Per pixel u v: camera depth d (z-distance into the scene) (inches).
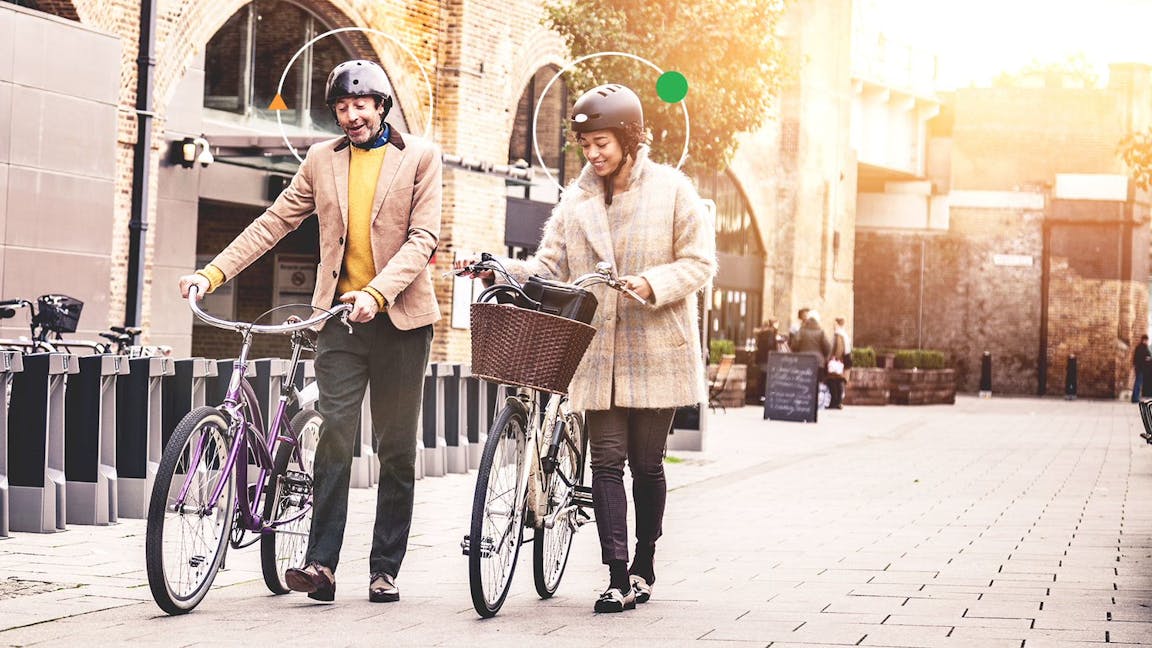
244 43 711.7
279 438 233.6
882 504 401.4
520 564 284.7
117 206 612.7
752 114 646.5
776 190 1363.2
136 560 273.7
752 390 1125.7
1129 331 1726.1
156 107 634.2
